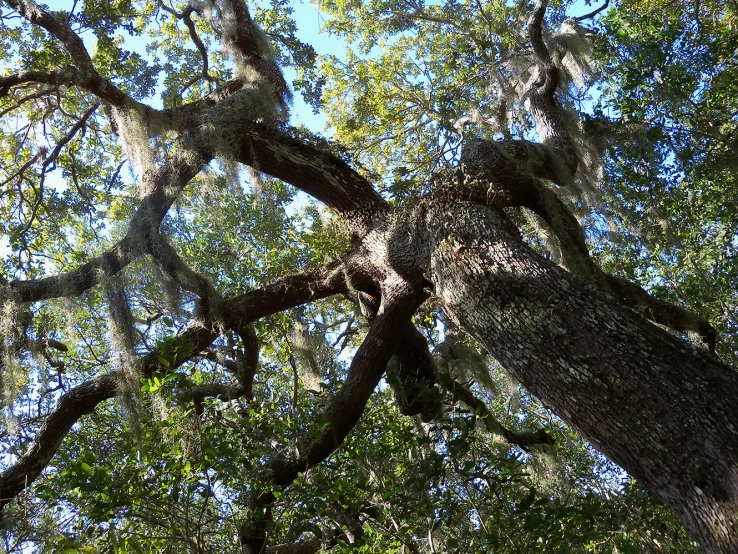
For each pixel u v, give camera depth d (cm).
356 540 504
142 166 543
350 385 485
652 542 504
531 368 342
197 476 397
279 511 448
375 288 547
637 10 826
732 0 811
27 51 696
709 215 722
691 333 538
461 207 457
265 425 483
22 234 705
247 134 542
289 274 558
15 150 802
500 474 431
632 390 300
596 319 337
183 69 864
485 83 980
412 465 420
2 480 435
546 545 391
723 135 675
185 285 503
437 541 468
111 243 637
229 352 621
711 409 279
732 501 250
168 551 389
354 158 613
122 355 477
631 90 727
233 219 733
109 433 626
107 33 735
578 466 693
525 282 373
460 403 594
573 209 663
